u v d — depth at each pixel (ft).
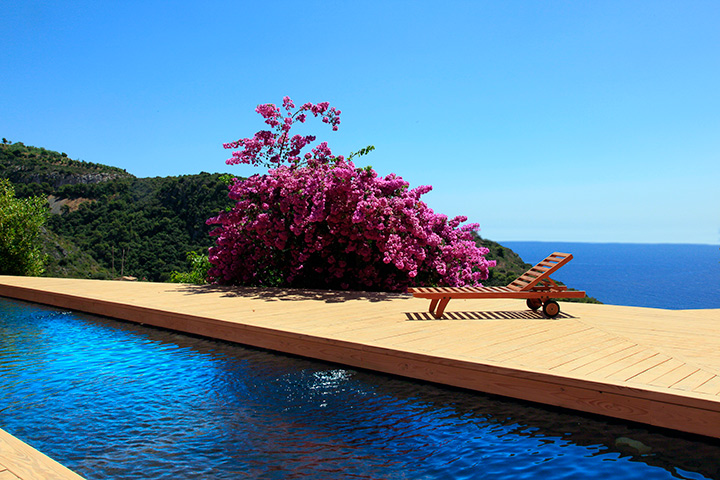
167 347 18.49
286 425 11.30
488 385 12.44
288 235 29.66
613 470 9.03
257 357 16.87
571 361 12.71
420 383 13.66
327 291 29.09
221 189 226.38
